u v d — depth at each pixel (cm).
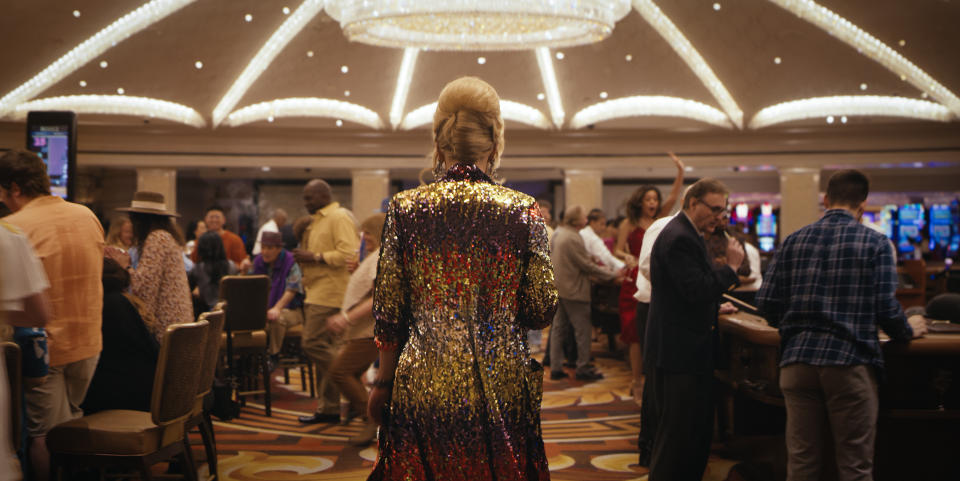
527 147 1533
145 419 318
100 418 317
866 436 298
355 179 1530
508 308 176
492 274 174
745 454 427
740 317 418
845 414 298
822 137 1481
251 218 1864
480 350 172
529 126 1463
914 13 1062
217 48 1148
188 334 311
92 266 323
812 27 1117
